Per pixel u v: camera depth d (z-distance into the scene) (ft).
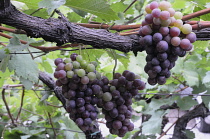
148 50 3.34
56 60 3.57
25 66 3.78
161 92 6.02
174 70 5.17
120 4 3.99
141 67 5.46
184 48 3.29
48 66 4.72
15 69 3.74
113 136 6.10
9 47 3.46
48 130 5.65
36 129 5.56
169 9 3.29
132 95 3.70
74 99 3.60
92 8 3.50
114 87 3.62
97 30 3.49
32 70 3.80
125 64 4.25
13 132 5.40
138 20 5.43
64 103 4.40
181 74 5.39
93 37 3.43
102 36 3.46
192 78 5.20
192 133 5.95
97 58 4.42
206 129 10.50
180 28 3.32
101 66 5.57
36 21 3.28
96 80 3.62
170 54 3.35
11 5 3.21
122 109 3.63
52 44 5.57
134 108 6.31
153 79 3.42
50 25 3.30
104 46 3.47
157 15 3.22
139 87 3.67
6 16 3.21
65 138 5.55
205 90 5.32
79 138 5.43
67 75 3.49
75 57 3.61
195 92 5.41
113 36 3.49
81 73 3.47
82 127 3.66
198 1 3.81
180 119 6.08
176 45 3.28
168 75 3.43
